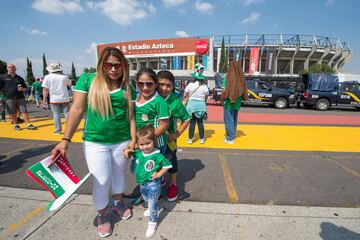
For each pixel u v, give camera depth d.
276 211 2.47
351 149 4.92
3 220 2.23
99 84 1.88
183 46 28.25
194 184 3.13
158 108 2.19
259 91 14.79
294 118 9.74
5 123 7.43
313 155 4.47
